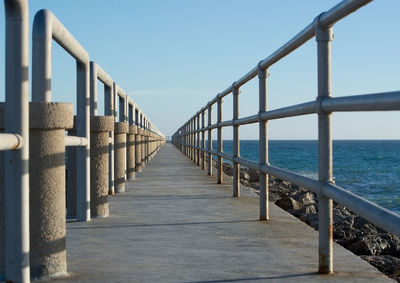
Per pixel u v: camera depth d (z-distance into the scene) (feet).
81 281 8.70
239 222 14.96
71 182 16.19
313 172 131.64
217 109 28.53
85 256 10.57
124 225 14.34
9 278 7.70
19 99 7.54
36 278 8.77
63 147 9.14
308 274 9.20
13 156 7.58
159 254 10.76
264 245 11.71
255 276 9.05
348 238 16.69
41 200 8.82
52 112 8.75
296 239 12.42
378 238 16.49
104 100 21.85
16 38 7.52
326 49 9.57
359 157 240.73
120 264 9.89
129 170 30.14
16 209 7.62
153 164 47.24
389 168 156.35
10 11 7.52
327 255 9.23
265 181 15.35
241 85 20.90
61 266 9.04
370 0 7.57
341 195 8.27
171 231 13.44
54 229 8.91
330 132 9.41
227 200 20.47
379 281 8.71
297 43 11.43
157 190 24.25
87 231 13.37
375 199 72.38
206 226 14.24
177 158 60.18
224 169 59.88
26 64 7.61
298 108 10.91
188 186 26.37
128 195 22.12
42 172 8.83
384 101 6.75
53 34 10.28
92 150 15.80
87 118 14.12
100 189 15.87
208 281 8.73
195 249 11.26
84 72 13.75
